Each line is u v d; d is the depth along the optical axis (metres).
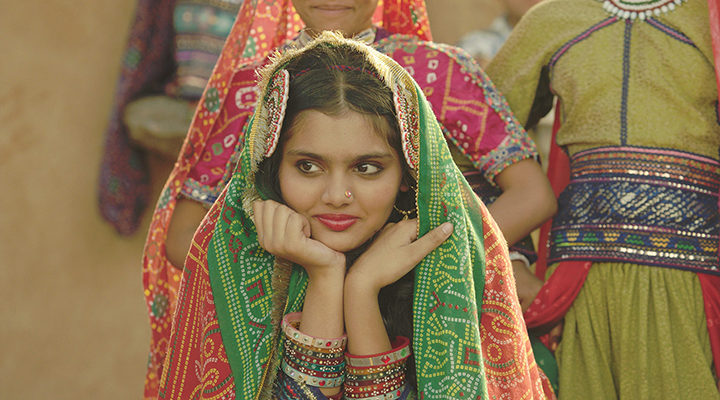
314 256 1.96
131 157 4.72
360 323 1.97
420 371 1.96
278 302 2.05
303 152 1.93
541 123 4.84
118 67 4.86
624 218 2.59
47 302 4.70
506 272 2.04
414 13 2.82
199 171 2.70
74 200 4.75
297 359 1.99
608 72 2.68
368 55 1.93
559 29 2.83
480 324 2.02
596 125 2.68
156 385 2.74
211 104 2.72
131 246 4.90
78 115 4.77
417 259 1.97
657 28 2.68
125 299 4.91
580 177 2.70
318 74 1.94
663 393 2.54
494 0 5.43
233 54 2.73
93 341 4.82
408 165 1.97
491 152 2.63
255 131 2.00
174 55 4.59
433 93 2.62
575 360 2.66
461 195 1.99
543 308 2.66
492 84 2.73
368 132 1.92
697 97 2.62
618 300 2.60
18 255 4.65
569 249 2.67
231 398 2.02
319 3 2.59
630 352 2.57
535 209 2.60
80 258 4.78
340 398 2.04
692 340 2.53
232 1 4.48
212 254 2.07
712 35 2.58
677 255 2.56
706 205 2.59
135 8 4.91
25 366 4.66
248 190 2.04
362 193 1.95
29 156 4.67
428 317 1.97
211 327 2.07
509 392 2.02
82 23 4.78
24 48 4.65
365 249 2.11
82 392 4.79
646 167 2.60
